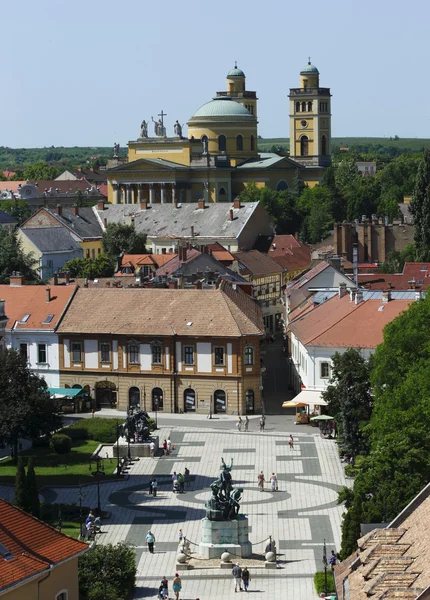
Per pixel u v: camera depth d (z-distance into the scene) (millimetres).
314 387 197875
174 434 195750
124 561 118562
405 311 152875
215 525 131750
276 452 181000
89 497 157750
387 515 113188
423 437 127062
